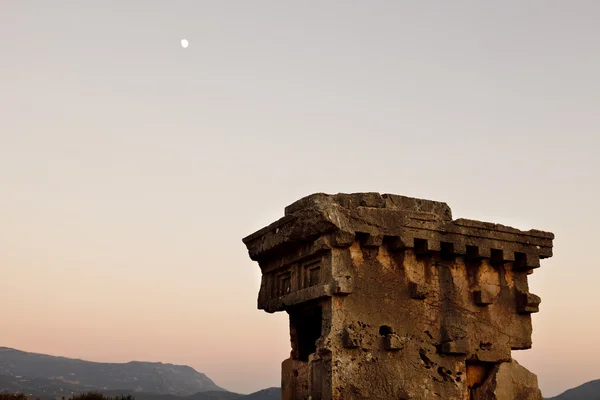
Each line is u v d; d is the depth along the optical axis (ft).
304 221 50.44
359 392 47.39
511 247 55.72
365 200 52.47
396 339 49.03
